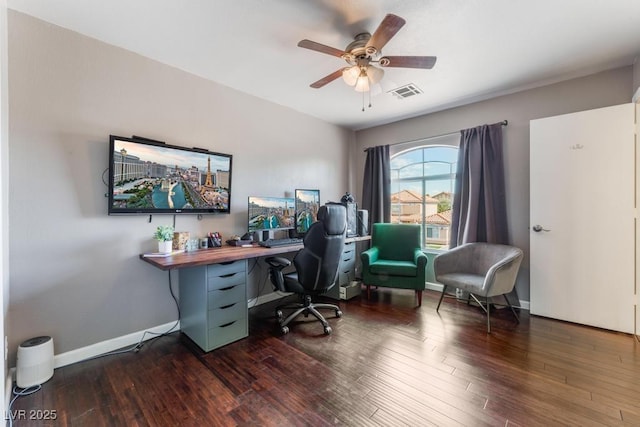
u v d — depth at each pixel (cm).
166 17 192
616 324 253
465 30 207
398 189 435
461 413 153
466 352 217
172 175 251
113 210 217
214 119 288
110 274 223
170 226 256
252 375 188
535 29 206
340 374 189
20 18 185
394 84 295
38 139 191
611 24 200
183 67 260
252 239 304
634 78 253
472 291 273
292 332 255
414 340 237
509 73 274
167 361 207
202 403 161
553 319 281
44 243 194
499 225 321
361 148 470
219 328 228
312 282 250
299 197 347
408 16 192
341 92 320
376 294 368
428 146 394
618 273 252
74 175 206
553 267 282
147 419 149
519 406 158
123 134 228
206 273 220
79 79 208
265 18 194
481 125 339
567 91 286
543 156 287
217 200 284
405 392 170
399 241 381
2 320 129
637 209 245
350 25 201
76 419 149
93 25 200
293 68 264
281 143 359
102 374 190
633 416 150
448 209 381
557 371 191
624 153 249
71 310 205
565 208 276
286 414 153
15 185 183
